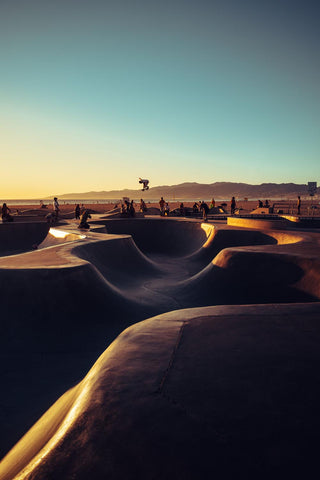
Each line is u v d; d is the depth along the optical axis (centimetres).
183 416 166
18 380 459
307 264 762
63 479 133
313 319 318
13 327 578
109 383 200
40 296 628
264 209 3581
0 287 617
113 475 133
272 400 180
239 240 1452
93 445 150
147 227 2017
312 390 191
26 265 697
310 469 133
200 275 948
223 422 162
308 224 2055
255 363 225
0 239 1822
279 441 149
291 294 741
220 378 204
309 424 160
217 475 130
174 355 239
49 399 409
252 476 129
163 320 323
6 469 191
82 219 1453
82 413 173
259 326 299
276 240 1355
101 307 673
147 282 1059
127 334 289
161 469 134
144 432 155
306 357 234
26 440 244
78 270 682
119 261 1117
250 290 791
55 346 557
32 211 3000
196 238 1852
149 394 187
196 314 338
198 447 145
